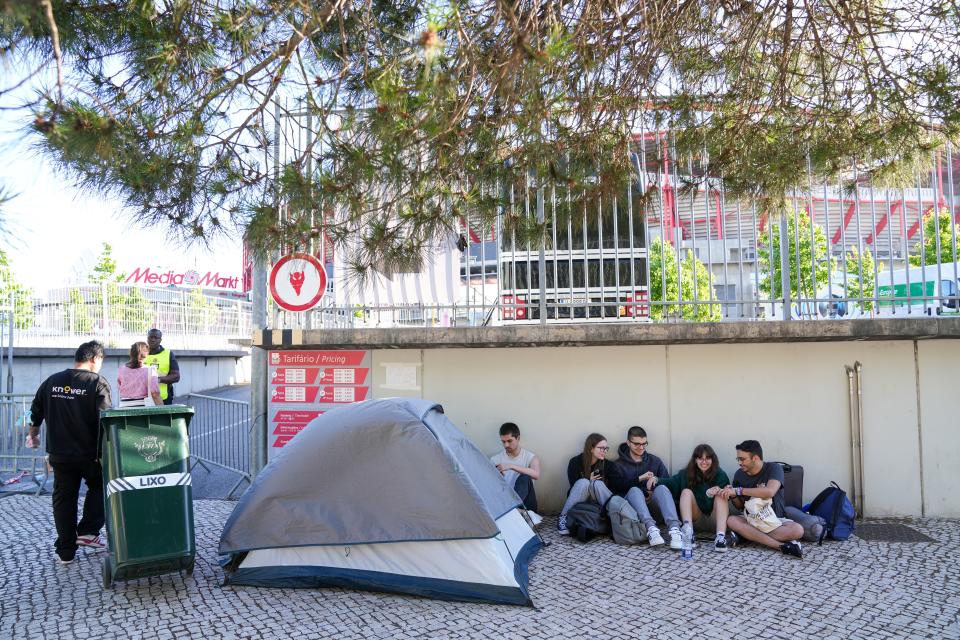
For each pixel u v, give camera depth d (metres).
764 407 7.22
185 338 21.02
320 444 5.32
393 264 4.95
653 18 4.79
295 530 5.11
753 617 4.46
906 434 7.11
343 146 4.40
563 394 7.42
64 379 5.56
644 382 7.34
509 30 3.78
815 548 6.01
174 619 4.49
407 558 4.97
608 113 5.29
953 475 7.08
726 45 5.60
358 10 4.14
